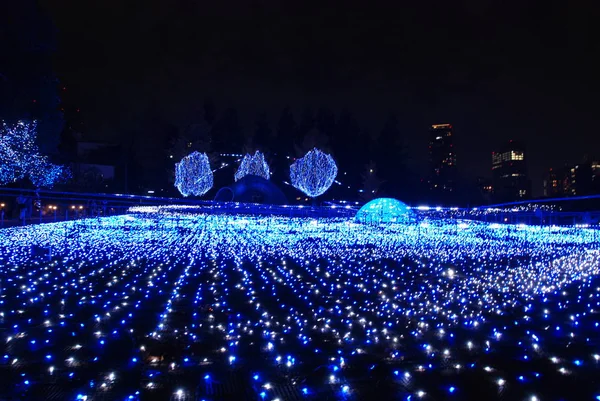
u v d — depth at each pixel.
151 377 4.79
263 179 39.03
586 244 18.41
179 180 44.03
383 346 5.75
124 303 7.79
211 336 6.10
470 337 6.15
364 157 60.03
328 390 4.52
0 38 29.75
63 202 34.34
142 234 21.58
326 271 11.59
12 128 30.02
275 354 5.43
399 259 13.82
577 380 4.72
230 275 10.73
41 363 5.15
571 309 7.64
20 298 8.30
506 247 17.16
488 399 4.33
